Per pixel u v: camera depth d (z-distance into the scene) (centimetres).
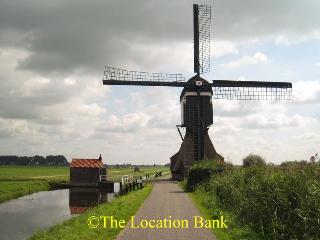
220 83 5166
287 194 1373
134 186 4134
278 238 1316
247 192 1758
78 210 3494
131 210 2155
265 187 1547
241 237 1407
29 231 2406
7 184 5703
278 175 1538
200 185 3281
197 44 5222
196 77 5181
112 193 5450
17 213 3278
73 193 5372
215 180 2641
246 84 5212
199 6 5238
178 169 5672
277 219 1363
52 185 6469
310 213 1221
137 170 13438
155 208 2236
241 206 1711
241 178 2106
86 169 6619
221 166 3319
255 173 2042
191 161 5078
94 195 5084
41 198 4609
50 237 1518
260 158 3297
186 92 5116
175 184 4822
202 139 5062
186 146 5119
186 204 2428
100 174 6731
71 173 6625
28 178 7362
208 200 2389
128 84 5038
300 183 1377
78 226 1666
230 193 2088
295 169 1576
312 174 1480
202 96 5122
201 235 1456
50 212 3347
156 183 5147
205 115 5100
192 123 5097
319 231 1162
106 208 2208
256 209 1540
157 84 5122
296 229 1256
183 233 1494
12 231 2409
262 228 1411
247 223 1574
